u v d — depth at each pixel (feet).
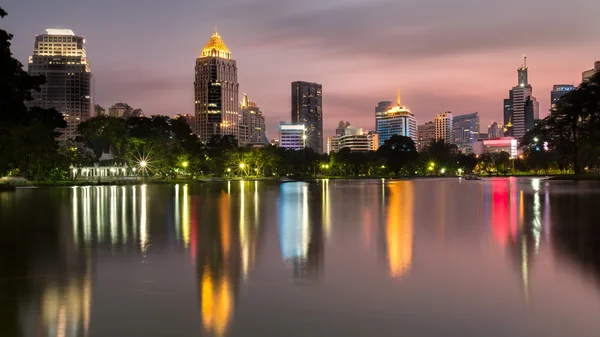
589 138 330.54
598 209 105.60
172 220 88.12
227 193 195.93
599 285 38.24
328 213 101.35
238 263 47.57
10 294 36.29
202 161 505.25
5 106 171.83
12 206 124.26
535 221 83.15
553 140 372.17
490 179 433.07
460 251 53.67
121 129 410.52
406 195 172.35
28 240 63.26
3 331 28.50
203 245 58.65
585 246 56.65
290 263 47.50
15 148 229.86
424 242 60.23
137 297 35.42
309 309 32.42
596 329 28.53
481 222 82.43
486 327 28.94
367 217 92.43
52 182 301.63
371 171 639.76
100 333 28.19
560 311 31.76
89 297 35.50
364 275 42.06
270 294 36.06
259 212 104.63
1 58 170.71
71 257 51.08
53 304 33.73
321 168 632.79
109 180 347.15
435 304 33.37
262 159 542.16
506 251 53.57
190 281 40.19
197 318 30.71
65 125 333.42
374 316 30.96
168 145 416.26
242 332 28.27
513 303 33.53
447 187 247.70
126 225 80.18
